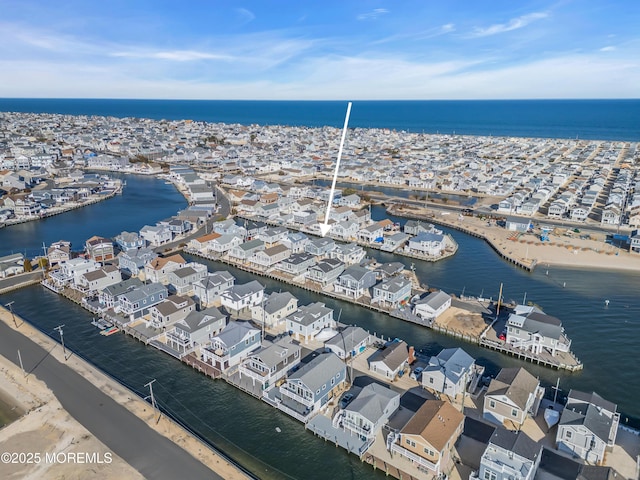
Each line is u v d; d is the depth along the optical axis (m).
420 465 41.84
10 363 58.34
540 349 62.03
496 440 40.34
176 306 69.00
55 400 51.16
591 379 57.47
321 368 52.06
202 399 53.00
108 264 92.69
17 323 69.06
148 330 67.38
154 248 103.81
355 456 44.31
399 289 76.62
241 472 41.59
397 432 45.47
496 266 96.94
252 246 99.38
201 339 63.50
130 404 50.91
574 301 79.38
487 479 38.56
